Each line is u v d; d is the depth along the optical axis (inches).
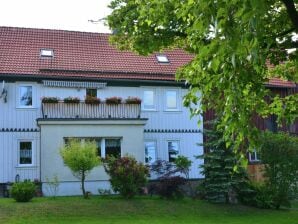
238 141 266.7
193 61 297.7
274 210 995.3
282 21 393.4
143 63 1246.9
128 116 1119.0
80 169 946.7
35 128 1101.1
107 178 1074.1
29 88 1109.1
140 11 414.3
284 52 414.3
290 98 416.2
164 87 1213.7
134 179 965.2
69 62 1182.9
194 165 1215.6
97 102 1097.4
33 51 1192.2
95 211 855.7
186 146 1218.6
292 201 1142.3
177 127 1214.9
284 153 1015.6
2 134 1082.1
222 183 991.6
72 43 1259.2
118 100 1112.8
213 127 1013.2
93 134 1074.1
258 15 198.2
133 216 840.3
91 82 1145.4
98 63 1205.1
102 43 1283.2
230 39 212.4
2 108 1087.6
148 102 1197.7
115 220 796.0
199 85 293.1
